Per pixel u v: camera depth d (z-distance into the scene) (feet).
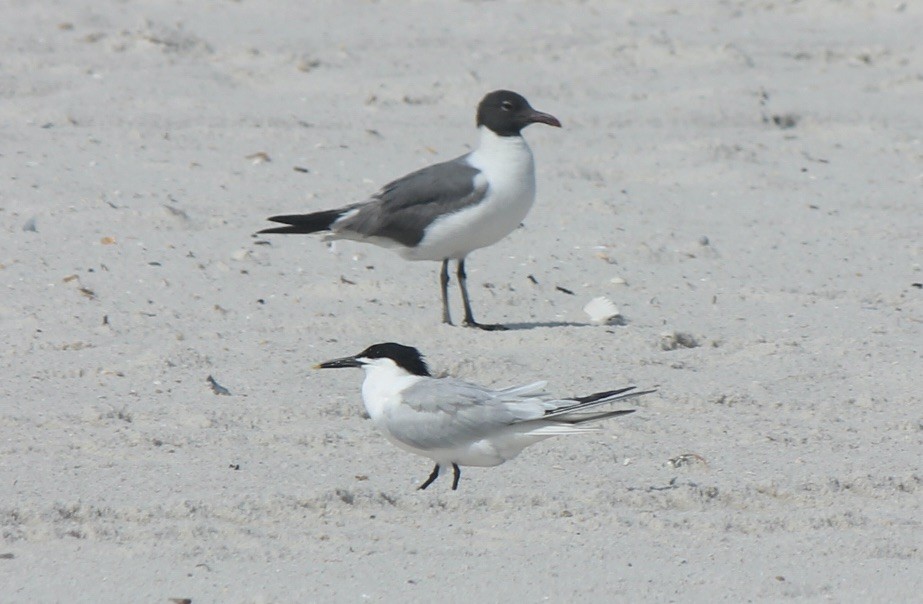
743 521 30.76
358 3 91.30
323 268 50.44
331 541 29.07
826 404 38.65
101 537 28.96
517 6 91.56
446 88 74.23
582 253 52.75
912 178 63.57
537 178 61.82
